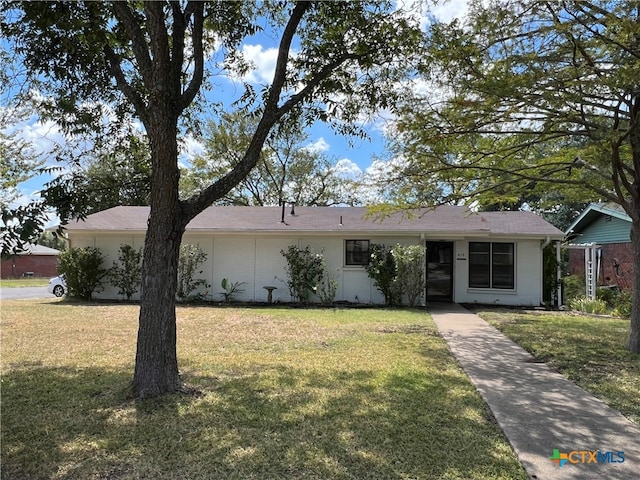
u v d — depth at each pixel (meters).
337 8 5.79
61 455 3.21
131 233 14.05
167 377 4.52
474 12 5.96
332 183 29.81
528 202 21.05
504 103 6.37
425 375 5.36
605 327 9.22
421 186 8.56
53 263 38.91
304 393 4.60
